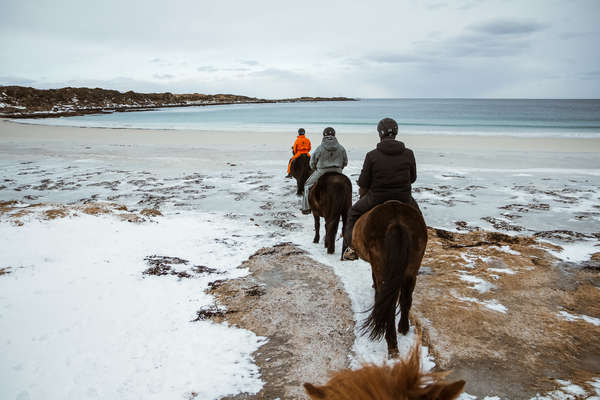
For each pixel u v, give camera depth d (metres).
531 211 9.47
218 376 3.55
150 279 5.49
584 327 4.37
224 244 7.22
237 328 4.40
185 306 4.84
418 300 5.02
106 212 8.35
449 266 6.12
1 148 21.53
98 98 122.88
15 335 3.93
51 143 23.95
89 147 22.08
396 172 4.27
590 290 5.29
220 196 11.25
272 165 16.39
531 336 4.18
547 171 14.57
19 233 6.56
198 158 18.27
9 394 3.17
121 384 3.39
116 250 6.40
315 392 0.86
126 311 4.61
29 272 5.27
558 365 3.72
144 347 3.95
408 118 53.56
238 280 5.65
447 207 9.90
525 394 3.30
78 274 5.39
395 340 3.75
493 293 5.21
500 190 11.70
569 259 6.40
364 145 21.67
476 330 4.30
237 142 24.20
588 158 17.25
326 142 6.97
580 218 8.88
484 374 3.57
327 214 6.57
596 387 3.32
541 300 5.02
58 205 8.49
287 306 4.90
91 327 4.21
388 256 3.53
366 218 3.98
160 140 25.48
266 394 3.33
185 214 9.33
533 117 55.88
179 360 3.77
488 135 26.62
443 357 3.81
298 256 6.62
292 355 3.90
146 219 8.28
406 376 0.83
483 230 7.96
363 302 5.04
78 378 3.42
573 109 94.81
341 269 6.12
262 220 9.03
